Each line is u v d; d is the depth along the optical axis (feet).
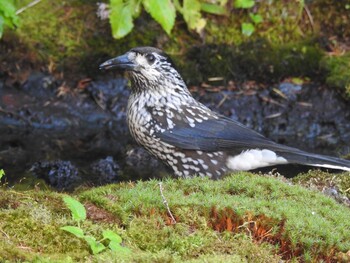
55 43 50.29
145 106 36.81
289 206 27.02
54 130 47.73
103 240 23.54
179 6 48.75
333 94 49.49
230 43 50.70
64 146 44.50
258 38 50.90
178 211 25.80
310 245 24.89
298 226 25.30
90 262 22.18
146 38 50.44
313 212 27.09
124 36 50.24
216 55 50.39
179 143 36.01
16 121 47.73
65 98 49.06
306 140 47.83
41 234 23.56
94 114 48.88
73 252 23.08
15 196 26.30
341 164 34.60
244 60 50.39
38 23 50.44
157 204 26.30
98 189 28.86
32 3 47.98
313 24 51.55
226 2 50.60
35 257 21.98
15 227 23.66
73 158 41.98
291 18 51.11
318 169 35.78
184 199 26.66
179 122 36.35
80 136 46.88
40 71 49.75
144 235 24.44
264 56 50.44
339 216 27.35
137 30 50.52
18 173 38.60
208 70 50.24
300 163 35.17
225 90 50.11
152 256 22.56
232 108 49.42
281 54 50.57
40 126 47.83
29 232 23.56
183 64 50.11
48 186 36.78
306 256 24.67
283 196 28.94
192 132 36.14
